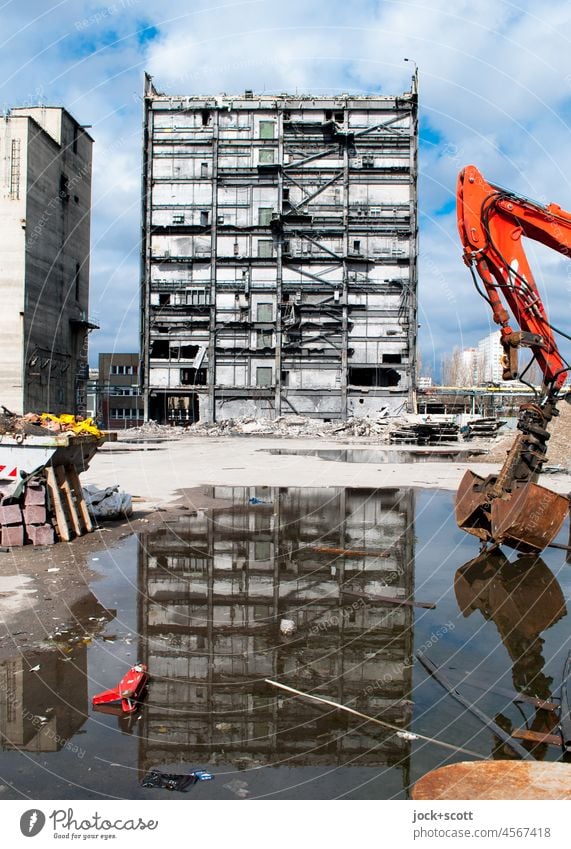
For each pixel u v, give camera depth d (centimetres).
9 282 4066
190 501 1443
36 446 954
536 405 953
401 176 4806
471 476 1063
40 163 4256
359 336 4838
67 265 4744
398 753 394
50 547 948
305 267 4869
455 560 927
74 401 4941
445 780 354
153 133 4900
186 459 2538
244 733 415
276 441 3859
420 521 1228
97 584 764
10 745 397
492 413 5197
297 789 358
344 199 4800
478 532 1010
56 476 1011
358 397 4841
